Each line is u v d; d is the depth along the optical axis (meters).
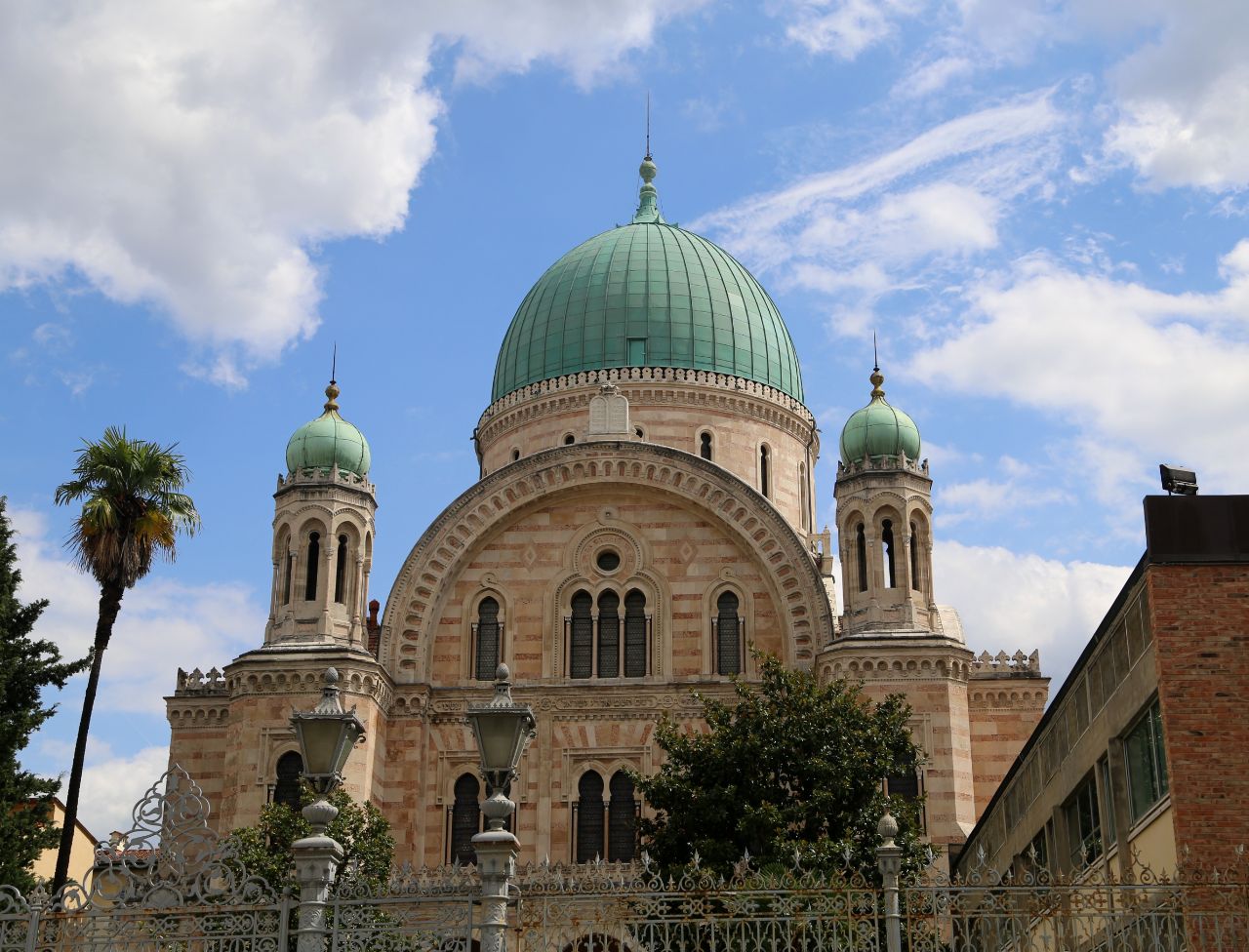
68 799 49.38
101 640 52.25
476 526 67.06
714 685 64.31
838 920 28.08
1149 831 34.19
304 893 26.81
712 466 66.88
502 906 26.72
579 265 83.12
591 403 69.94
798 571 65.31
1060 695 41.94
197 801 28.69
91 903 27.41
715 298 81.06
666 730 52.16
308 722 27.19
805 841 46.03
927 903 27.70
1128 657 35.31
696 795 48.56
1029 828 47.53
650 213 89.19
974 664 67.94
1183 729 31.66
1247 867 26.83
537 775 63.72
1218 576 32.47
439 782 63.94
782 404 79.56
